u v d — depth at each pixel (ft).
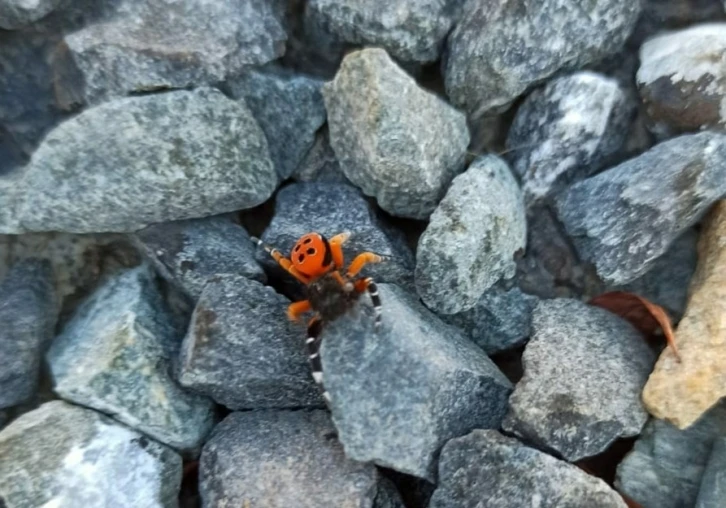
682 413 0.21
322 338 0.22
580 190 0.24
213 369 0.22
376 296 0.22
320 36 0.25
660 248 0.23
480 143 0.25
